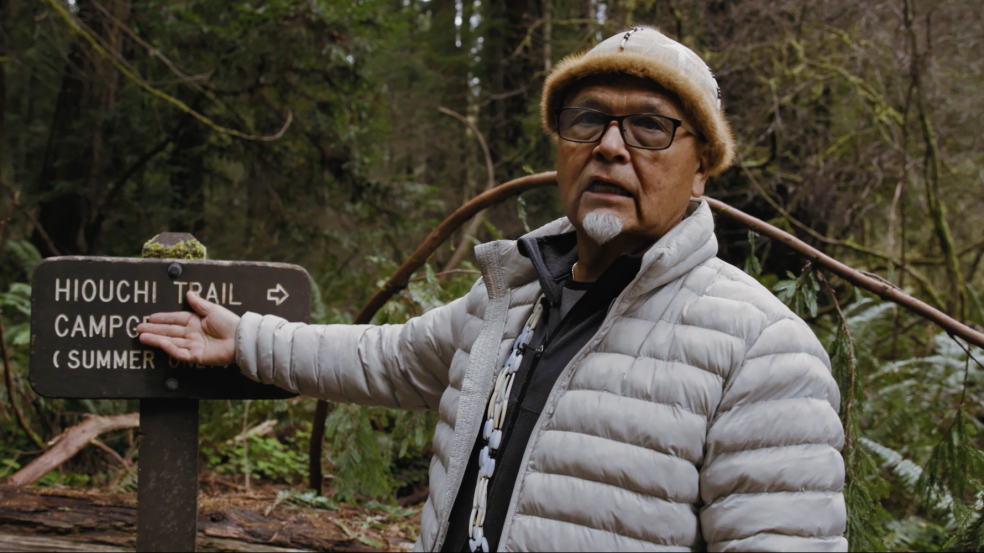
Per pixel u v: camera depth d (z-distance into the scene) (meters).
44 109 9.44
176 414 1.85
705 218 1.33
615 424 1.17
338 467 2.82
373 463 2.78
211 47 6.84
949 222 7.08
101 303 1.79
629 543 1.14
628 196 1.29
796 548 1.09
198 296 1.81
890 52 5.97
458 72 11.60
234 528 2.27
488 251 1.47
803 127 6.37
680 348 1.19
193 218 7.98
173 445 1.84
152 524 1.83
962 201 6.89
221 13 6.89
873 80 6.43
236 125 7.21
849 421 2.17
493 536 1.26
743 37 6.06
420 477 3.64
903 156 5.64
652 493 1.14
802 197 6.29
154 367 1.82
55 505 2.15
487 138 10.22
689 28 6.45
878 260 6.86
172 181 8.13
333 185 7.36
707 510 1.16
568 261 1.51
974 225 7.18
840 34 6.00
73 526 2.12
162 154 7.97
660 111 1.29
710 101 1.30
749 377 1.15
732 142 1.39
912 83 5.74
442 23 12.34
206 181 8.60
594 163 1.30
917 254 7.77
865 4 5.83
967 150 6.60
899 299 2.07
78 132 7.50
